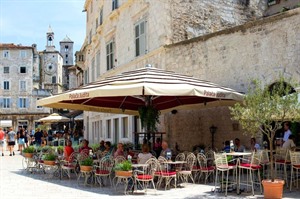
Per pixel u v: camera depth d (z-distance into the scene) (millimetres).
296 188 11492
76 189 12117
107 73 27672
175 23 19203
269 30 14500
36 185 13172
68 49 112438
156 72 13805
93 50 32938
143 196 10555
